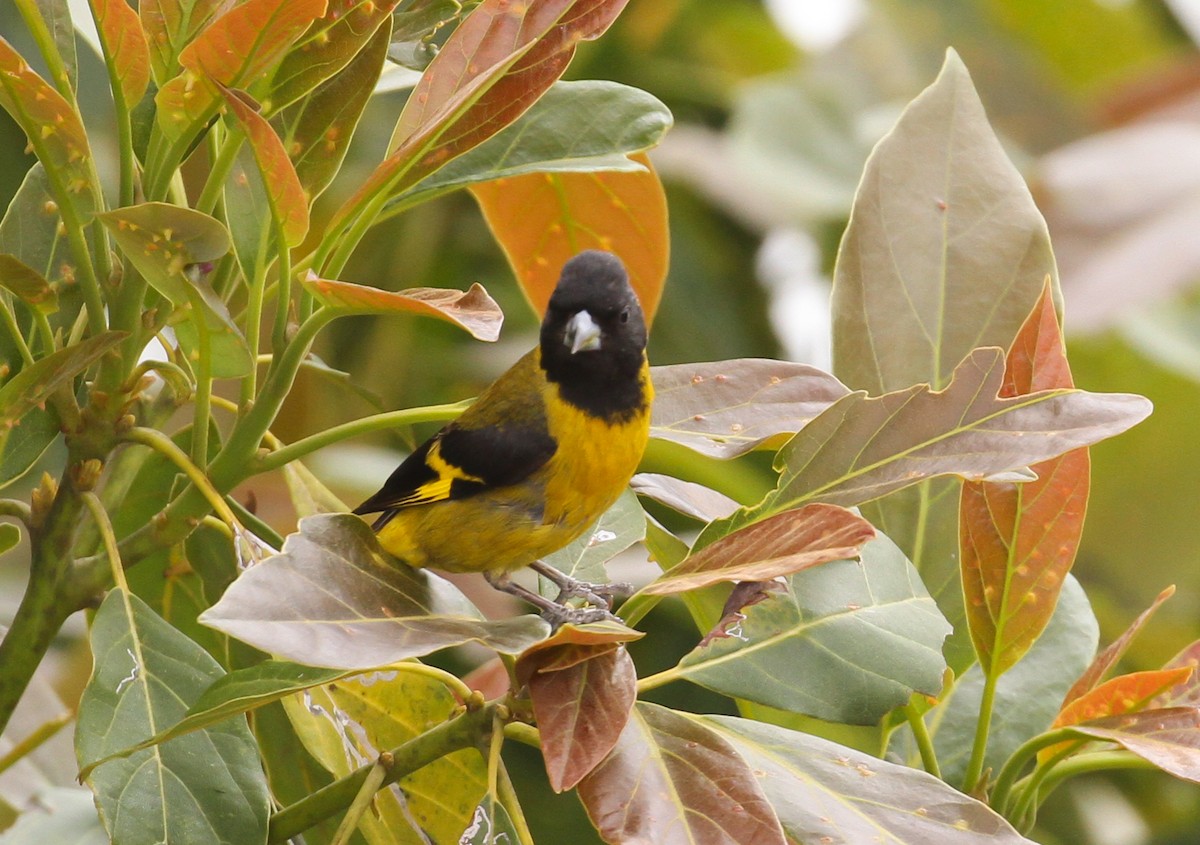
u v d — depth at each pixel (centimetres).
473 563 439
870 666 429
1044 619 431
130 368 429
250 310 429
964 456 427
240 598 423
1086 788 455
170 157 428
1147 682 430
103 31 427
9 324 429
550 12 429
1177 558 456
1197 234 448
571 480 438
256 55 427
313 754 430
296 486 435
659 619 451
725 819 425
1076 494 430
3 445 429
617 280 439
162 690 427
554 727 424
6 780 438
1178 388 456
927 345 434
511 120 429
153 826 426
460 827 431
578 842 446
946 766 434
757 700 429
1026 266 435
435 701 432
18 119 427
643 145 433
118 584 428
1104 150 451
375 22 428
